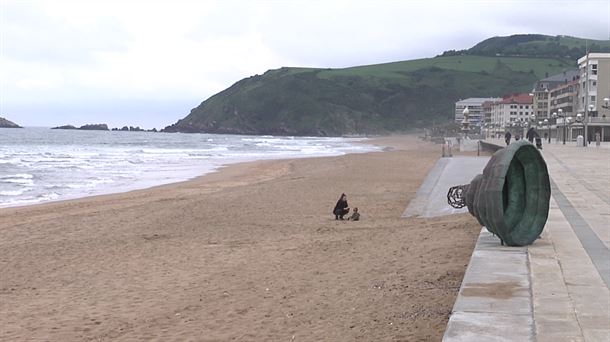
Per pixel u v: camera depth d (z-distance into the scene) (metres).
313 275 11.16
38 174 43.22
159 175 43.12
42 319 9.18
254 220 20.86
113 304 9.92
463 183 24.86
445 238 13.67
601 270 7.67
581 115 82.06
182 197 28.80
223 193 30.12
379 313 8.20
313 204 25.52
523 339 5.02
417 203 22.30
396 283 9.75
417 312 8.03
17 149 84.19
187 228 19.16
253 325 8.26
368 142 148.62
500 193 9.15
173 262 13.39
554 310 5.88
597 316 5.68
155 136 186.62
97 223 20.61
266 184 34.84
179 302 9.80
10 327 8.78
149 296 10.37
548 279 7.18
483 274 7.41
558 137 97.75
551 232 10.72
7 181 37.78
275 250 14.25
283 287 10.38
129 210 23.89
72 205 26.27
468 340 5.00
